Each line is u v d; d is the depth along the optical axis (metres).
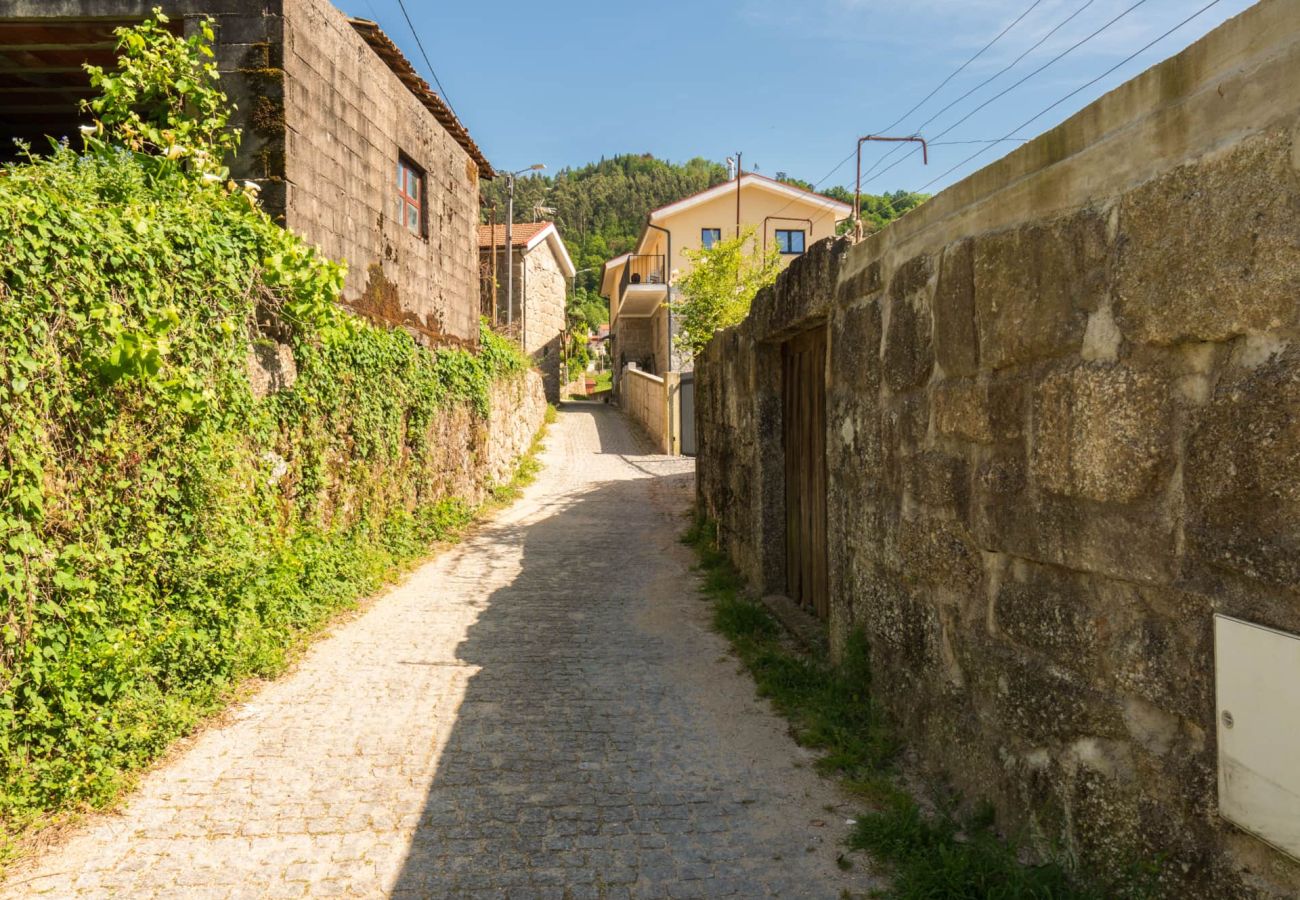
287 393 6.26
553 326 31.45
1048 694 2.78
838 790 3.68
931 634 3.63
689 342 20.12
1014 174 2.95
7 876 3.06
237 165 7.02
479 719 4.58
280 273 5.84
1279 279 1.88
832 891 2.94
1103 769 2.52
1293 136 1.85
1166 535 2.25
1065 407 2.64
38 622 3.59
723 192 28.06
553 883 3.02
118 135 5.85
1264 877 1.96
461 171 12.00
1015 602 2.97
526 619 6.67
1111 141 2.44
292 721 4.54
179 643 4.54
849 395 4.59
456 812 3.54
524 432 17.94
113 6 7.05
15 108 9.44
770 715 4.58
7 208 3.47
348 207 8.22
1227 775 2.04
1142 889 2.32
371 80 8.80
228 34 7.00
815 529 6.01
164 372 4.50
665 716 4.61
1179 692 2.22
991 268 3.06
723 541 8.66
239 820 3.47
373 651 5.82
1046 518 2.76
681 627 6.40
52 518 3.69
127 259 4.27
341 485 7.35
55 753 3.62
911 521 3.79
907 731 3.87
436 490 10.25
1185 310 2.15
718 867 3.11
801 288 5.47
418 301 10.25
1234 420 2.02
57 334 3.75
